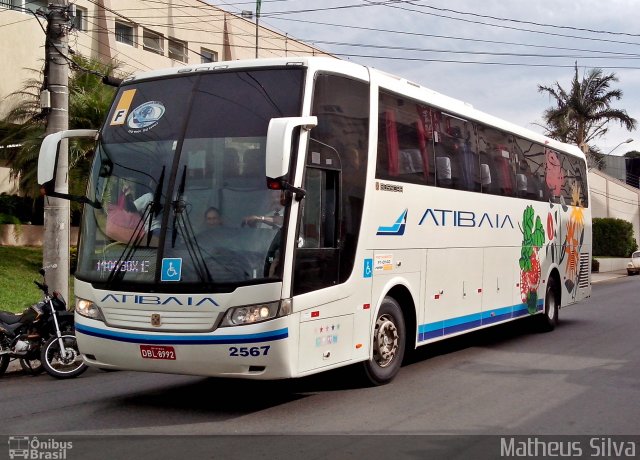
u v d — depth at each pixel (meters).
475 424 7.65
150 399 8.95
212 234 7.66
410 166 10.16
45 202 13.32
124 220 8.09
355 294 8.73
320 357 8.09
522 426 7.60
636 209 59.25
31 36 25.62
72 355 10.46
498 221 13.05
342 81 8.77
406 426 7.54
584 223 18.08
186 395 9.16
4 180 28.16
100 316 8.02
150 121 8.41
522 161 14.38
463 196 11.72
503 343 13.80
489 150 12.89
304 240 7.88
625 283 34.34
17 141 22.41
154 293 7.67
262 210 7.62
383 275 9.40
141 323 7.74
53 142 8.34
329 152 8.35
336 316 8.37
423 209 10.45
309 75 8.13
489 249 12.66
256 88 8.18
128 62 30.08
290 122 7.11
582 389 9.45
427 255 10.55
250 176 7.75
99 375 10.77
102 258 8.10
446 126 11.38
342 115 8.68
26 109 22.44
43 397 9.19
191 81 8.50
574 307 21.66
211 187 7.82
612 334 15.18
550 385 9.70
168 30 32.44
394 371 9.80
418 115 10.55
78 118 20.84
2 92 24.78
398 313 9.90
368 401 8.70
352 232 8.72
